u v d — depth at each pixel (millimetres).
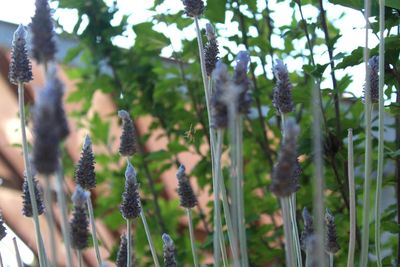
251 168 1311
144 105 1336
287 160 546
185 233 1374
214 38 724
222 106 584
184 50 1173
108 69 1408
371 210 1156
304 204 1064
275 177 550
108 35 1341
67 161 1328
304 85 1065
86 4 1306
